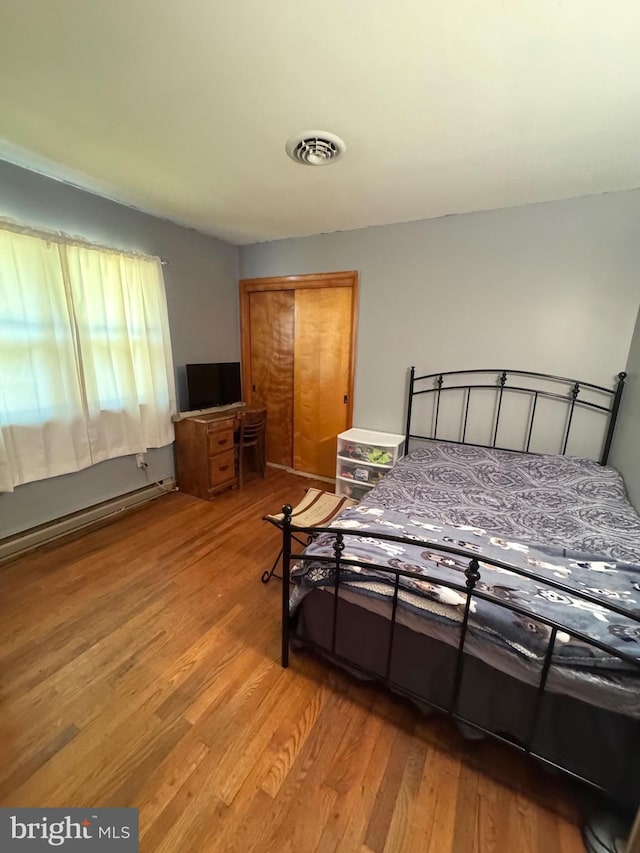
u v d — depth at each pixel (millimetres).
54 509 2531
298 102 1438
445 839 1019
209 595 2006
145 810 1074
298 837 1021
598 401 2432
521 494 2066
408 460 2570
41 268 2219
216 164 1973
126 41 1144
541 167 1929
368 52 1173
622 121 1516
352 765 1198
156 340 2990
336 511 2258
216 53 1190
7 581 2084
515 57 1176
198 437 3143
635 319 2260
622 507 1872
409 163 1905
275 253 3543
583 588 1190
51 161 2000
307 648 1623
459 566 1296
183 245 3188
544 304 2490
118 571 2201
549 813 1078
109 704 1389
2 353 2111
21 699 1400
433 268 2809
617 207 2213
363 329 3207
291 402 3857
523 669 1063
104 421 2717
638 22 1022
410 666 1292
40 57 1212
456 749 1252
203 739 1271
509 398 2701
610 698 961
